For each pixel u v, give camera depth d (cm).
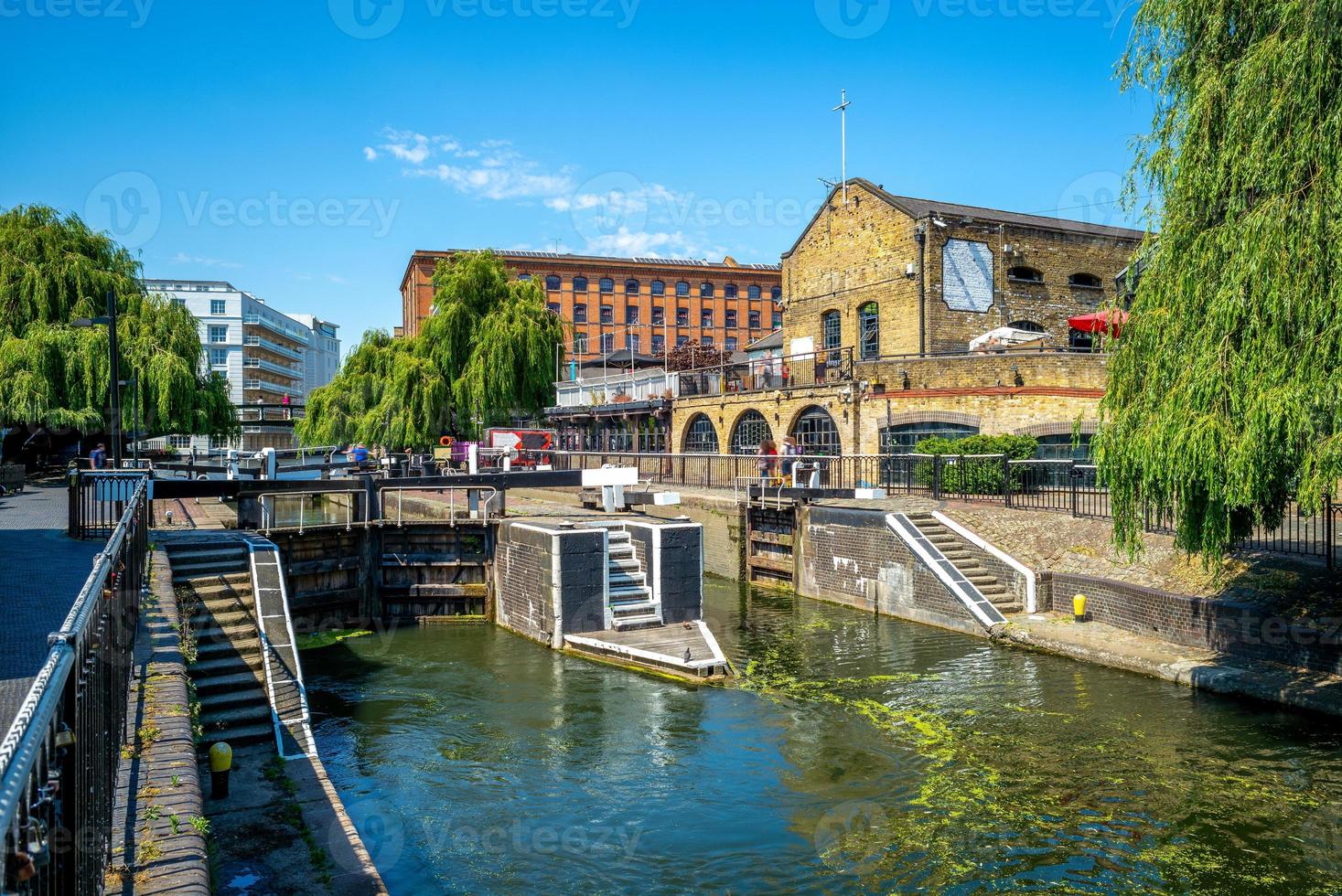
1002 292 2909
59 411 2605
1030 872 775
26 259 2775
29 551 1144
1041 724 1109
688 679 1371
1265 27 935
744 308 6881
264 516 1744
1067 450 2220
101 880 440
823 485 2409
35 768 307
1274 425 869
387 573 1872
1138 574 1511
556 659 1530
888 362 2466
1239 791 898
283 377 9381
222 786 829
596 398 3900
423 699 1314
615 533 1752
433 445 3462
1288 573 1298
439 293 3612
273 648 1119
